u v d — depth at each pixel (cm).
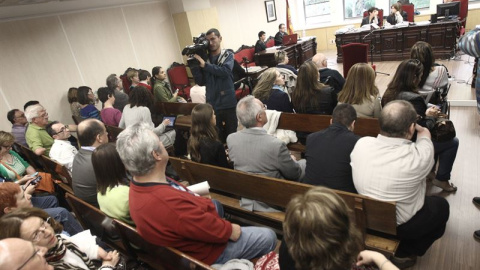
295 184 157
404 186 143
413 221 154
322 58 375
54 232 135
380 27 724
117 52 538
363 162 150
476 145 304
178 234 125
